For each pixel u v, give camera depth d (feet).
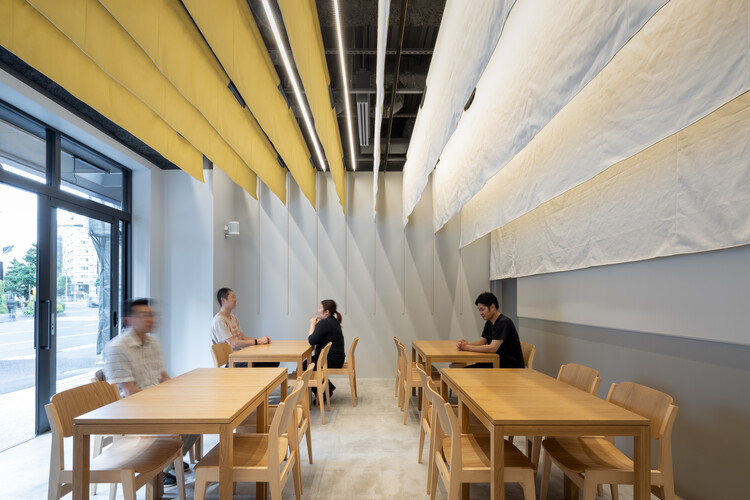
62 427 7.57
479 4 6.76
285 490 9.96
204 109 10.23
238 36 9.01
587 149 9.70
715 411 8.64
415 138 16.11
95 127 15.28
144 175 19.58
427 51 12.55
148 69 9.37
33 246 13.60
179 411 7.32
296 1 7.97
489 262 23.50
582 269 13.89
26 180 13.08
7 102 12.35
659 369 10.40
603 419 6.91
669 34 6.97
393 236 23.47
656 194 9.59
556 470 11.21
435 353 14.64
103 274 17.38
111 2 6.47
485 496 9.80
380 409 16.96
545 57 7.45
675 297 9.41
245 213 23.34
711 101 6.11
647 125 7.55
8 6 7.09
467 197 13.56
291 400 7.91
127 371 9.70
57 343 14.52
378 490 9.96
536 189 12.66
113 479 7.36
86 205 16.06
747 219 7.14
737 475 8.11
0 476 10.75
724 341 8.04
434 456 8.98
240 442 8.70
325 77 11.98
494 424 6.89
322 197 23.53
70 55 8.53
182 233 20.48
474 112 12.46
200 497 7.36
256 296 23.07
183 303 20.31
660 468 7.14
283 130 13.42
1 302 12.31
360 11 11.42
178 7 8.66
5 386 12.45
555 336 16.57
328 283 23.22
